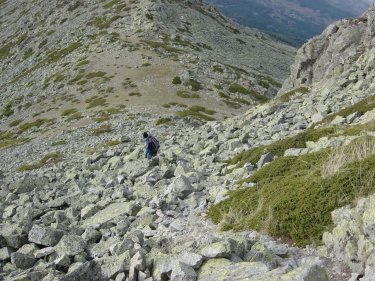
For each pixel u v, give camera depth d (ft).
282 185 38.40
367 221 24.30
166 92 283.38
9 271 38.58
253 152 64.85
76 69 339.98
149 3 463.42
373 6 156.04
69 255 38.29
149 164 73.51
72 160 130.52
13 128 273.13
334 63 161.48
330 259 25.99
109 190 62.80
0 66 448.65
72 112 265.95
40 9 535.60
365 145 36.22
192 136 111.34
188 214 44.50
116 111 244.63
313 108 92.32
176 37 417.28
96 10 483.51
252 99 299.58
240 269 25.57
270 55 518.37
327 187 32.37
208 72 331.36
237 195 42.32
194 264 27.76
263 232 32.45
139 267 29.76
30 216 54.60
